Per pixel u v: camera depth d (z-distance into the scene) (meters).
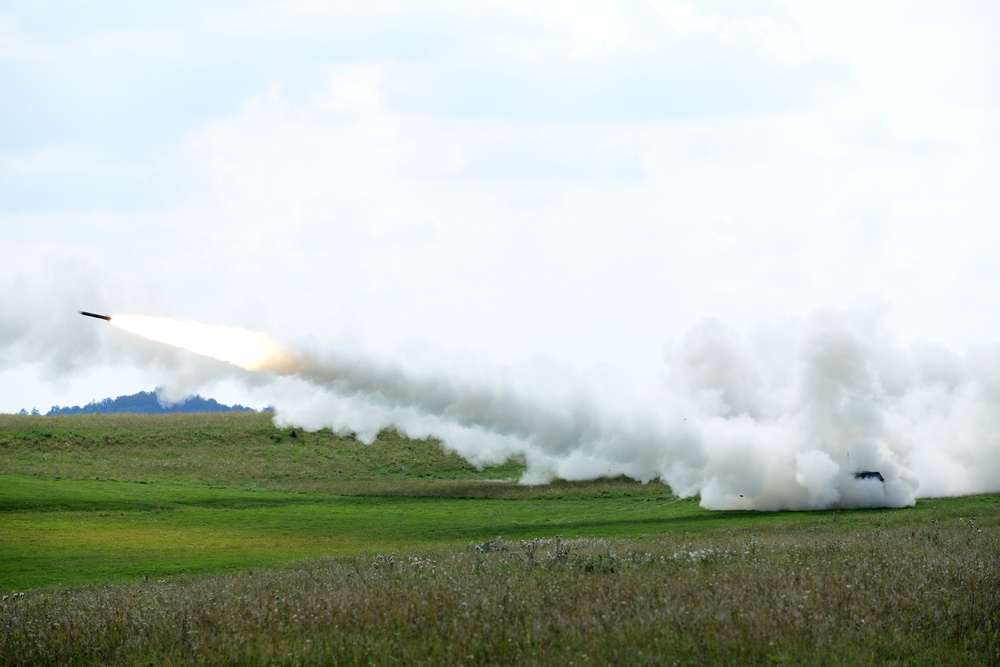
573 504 71.69
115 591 31.22
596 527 56.06
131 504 67.25
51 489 71.19
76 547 49.84
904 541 32.22
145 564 43.97
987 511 54.28
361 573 29.61
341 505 70.94
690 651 16.91
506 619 19.27
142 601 26.16
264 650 18.56
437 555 37.03
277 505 70.12
